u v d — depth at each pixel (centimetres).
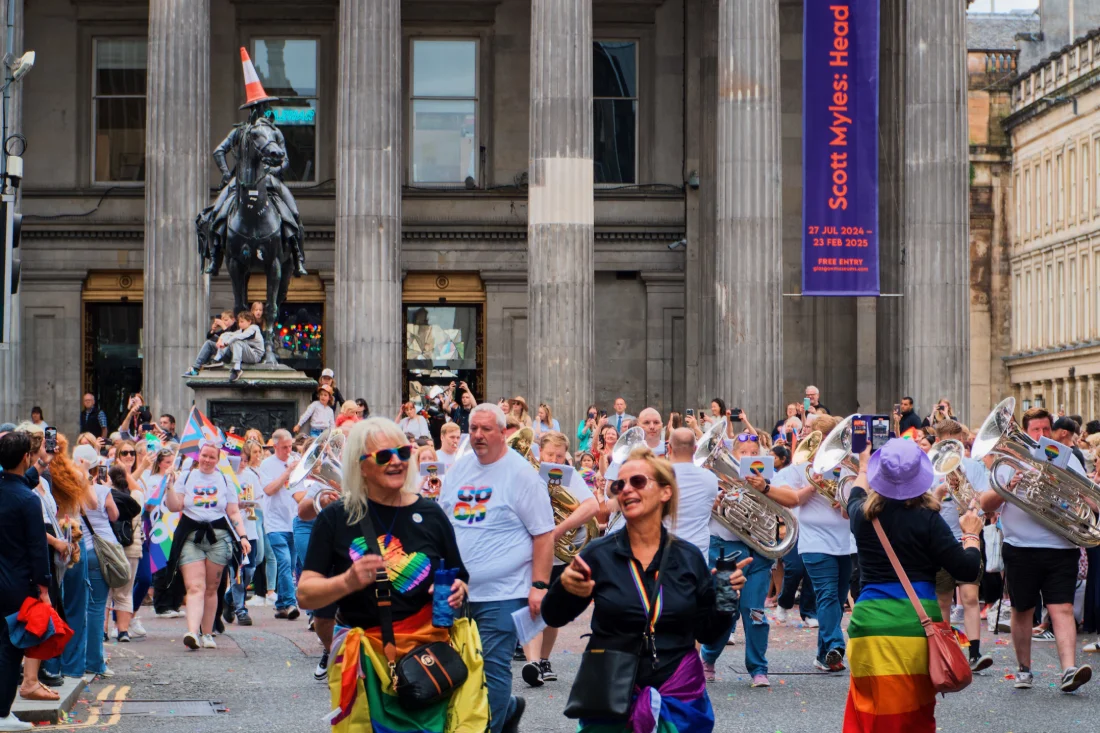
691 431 1438
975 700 1450
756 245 3628
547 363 3562
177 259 3606
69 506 1470
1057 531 1466
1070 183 7019
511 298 4397
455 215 4397
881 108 4138
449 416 3681
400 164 3669
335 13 4409
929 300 3669
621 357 4425
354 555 812
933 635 1002
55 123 4381
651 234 4416
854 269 3403
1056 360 7125
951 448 1453
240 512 2086
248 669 1666
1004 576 2023
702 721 837
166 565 2102
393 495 829
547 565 1084
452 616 811
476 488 1091
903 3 4112
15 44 3675
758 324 3619
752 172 3631
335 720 817
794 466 1667
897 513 1018
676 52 4453
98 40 4425
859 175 3403
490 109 4444
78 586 1527
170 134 3622
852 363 4378
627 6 4441
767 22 3659
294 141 4416
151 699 1459
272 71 4425
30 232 4341
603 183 4450
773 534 1538
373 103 3606
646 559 844
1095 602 1944
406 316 4406
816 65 3400
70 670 1527
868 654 1013
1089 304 6831
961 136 3688
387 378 3581
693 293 4391
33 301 4344
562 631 2028
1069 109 7006
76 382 4338
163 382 3594
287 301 4362
